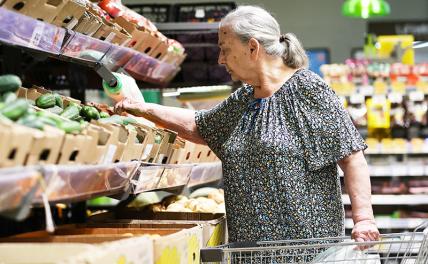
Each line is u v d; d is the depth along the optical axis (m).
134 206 4.15
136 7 5.86
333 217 3.08
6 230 3.82
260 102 3.15
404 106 7.95
